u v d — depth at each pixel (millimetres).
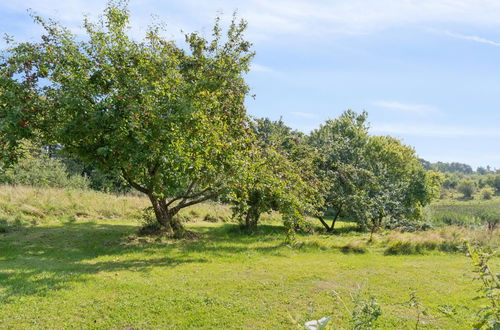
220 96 14664
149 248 12406
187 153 11477
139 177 13516
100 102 10633
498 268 10039
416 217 36219
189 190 16203
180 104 11273
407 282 8961
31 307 6426
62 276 8344
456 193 107125
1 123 9945
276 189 14000
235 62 15000
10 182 24688
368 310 3527
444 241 14344
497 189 113938
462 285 8844
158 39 14547
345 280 8938
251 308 6754
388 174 32531
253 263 10547
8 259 10180
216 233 17391
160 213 15391
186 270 9430
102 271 9102
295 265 10453
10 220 15297
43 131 11734
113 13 12367
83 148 12023
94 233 14453
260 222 23469
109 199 21359
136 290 7527
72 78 11336
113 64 11742
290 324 6059
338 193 22891
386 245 14812
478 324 2701
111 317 6195
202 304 6887
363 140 37844
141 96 11141
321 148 25797
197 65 14883
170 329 5840
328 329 2332
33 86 11438
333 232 22828
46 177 26797
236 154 13562
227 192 13672
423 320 6363
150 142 11008
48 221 16578
